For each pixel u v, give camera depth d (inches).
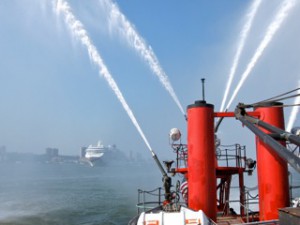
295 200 535.2
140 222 357.7
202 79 530.6
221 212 610.9
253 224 388.5
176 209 390.6
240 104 443.5
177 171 555.8
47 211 1665.8
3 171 5802.2
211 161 439.8
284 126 457.7
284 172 439.2
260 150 456.4
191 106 454.6
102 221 1427.2
